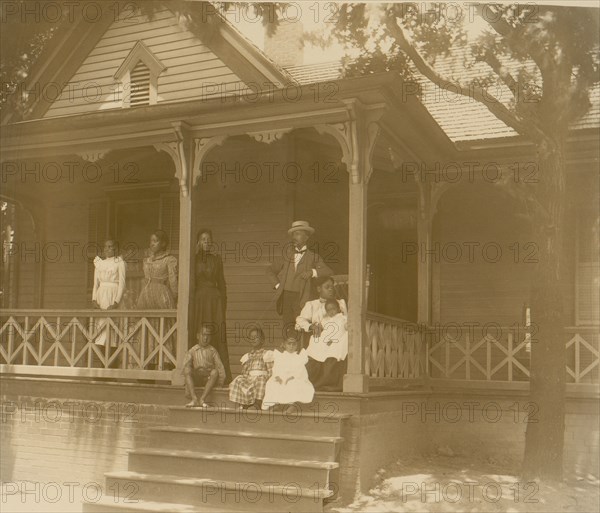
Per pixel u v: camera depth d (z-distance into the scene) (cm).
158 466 845
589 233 1194
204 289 1004
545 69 948
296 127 957
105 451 992
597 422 1034
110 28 1290
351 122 918
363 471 852
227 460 812
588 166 1141
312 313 936
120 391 995
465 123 1252
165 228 1342
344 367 930
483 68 1352
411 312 1385
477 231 1282
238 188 1245
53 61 1297
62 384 1032
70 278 1419
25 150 1092
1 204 1462
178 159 1016
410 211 1395
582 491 877
